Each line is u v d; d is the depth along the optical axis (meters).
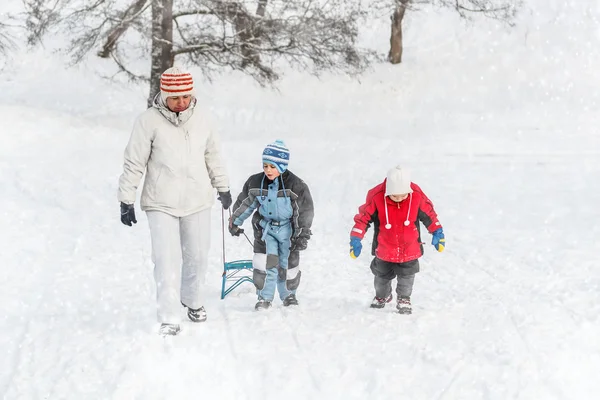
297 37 32.84
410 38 49.12
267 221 9.55
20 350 7.95
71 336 8.28
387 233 9.17
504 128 31.69
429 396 6.75
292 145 27.97
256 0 32.97
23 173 19.00
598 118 34.00
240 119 37.25
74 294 10.20
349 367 7.36
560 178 19.20
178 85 7.97
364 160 23.47
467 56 46.34
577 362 7.41
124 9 33.00
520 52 46.28
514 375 7.11
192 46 33.12
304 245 9.42
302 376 7.16
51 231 14.12
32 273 11.30
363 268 11.96
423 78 44.03
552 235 13.49
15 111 28.91
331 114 38.72
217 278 11.31
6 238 13.40
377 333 8.36
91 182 18.58
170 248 8.34
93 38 32.88
